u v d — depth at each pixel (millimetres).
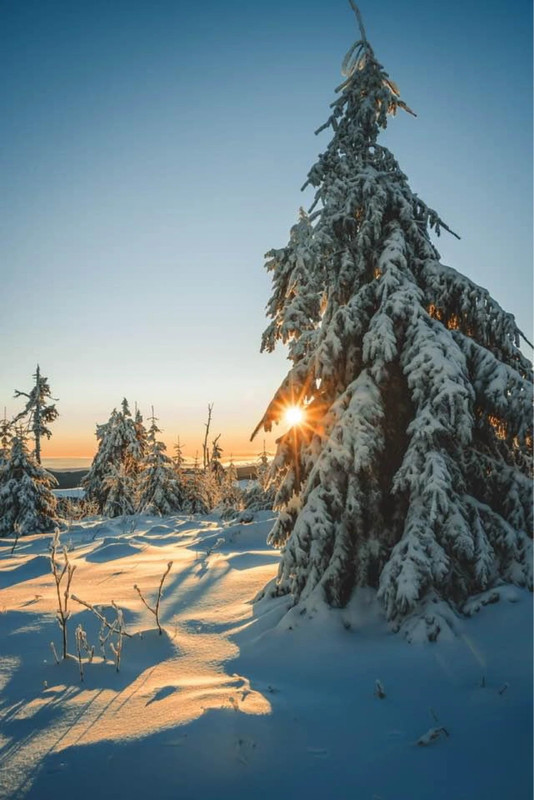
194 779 3238
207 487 38156
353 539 7008
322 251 7477
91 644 6289
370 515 6996
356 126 8289
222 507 29891
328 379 7652
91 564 12555
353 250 8008
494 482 6984
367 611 6441
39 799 3049
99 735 3824
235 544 14812
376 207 7469
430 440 6262
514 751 3473
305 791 3127
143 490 33031
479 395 6863
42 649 6086
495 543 6473
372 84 8438
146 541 16781
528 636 5176
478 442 7367
